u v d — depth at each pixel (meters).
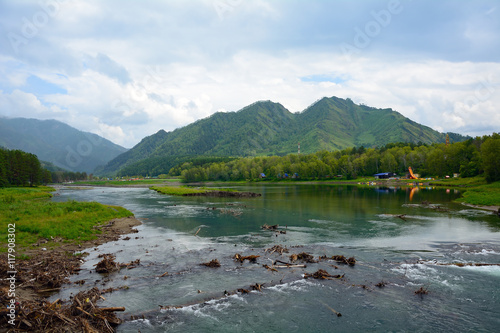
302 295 20.31
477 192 84.38
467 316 17.53
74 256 27.98
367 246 32.56
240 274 24.00
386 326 16.59
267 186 174.00
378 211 59.44
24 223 36.72
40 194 108.12
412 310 18.30
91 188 191.75
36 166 163.12
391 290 20.98
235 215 55.72
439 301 19.38
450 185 122.94
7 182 133.88
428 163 163.62
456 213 55.41
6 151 151.75
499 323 16.78
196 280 22.72
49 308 16.66
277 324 16.81
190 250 30.98
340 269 25.03
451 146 157.62
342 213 57.34
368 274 23.91
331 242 34.44
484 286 21.53
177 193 112.56
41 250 29.02
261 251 30.52
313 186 164.62
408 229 41.56
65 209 49.00
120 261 27.14
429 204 68.44
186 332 15.86
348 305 18.95
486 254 29.33
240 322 16.95
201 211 62.25
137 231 40.81
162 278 23.05
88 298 18.05
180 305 18.75
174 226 44.84
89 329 14.74
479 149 143.38
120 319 16.77
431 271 24.55
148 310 17.98
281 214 56.69
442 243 33.62
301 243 34.12
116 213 53.19
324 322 17.00
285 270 24.88
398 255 29.14
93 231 38.69
